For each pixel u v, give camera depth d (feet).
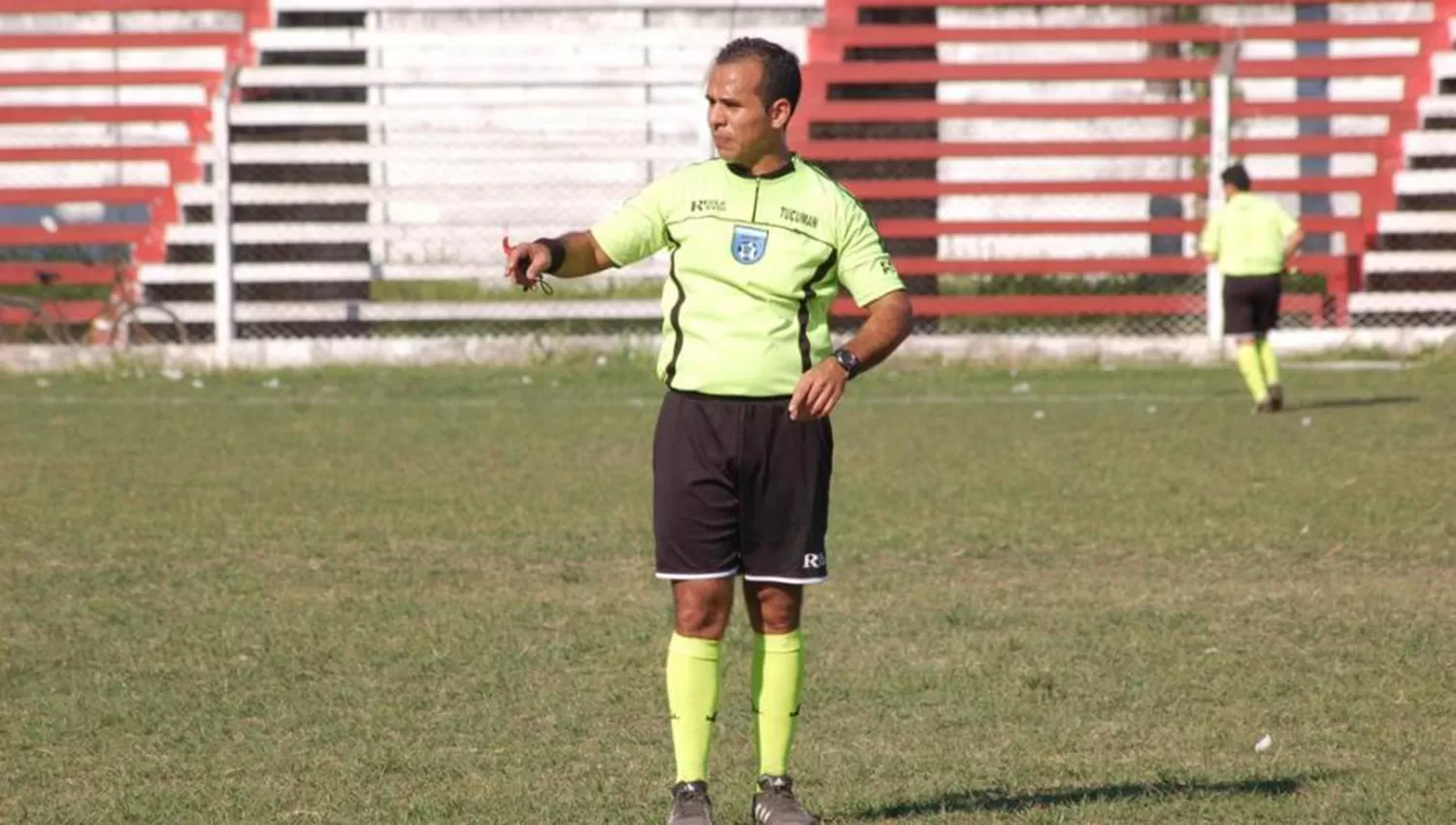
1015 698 90.07
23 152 303.48
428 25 328.29
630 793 74.28
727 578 67.36
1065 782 75.25
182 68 336.29
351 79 305.12
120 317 294.87
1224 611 110.32
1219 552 130.52
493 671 96.37
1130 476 168.45
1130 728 84.28
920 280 316.60
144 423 219.00
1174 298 301.22
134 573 124.26
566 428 213.05
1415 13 328.29
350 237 302.25
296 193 300.40
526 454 188.55
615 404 240.94
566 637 104.22
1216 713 86.99
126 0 317.83
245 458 185.47
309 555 131.03
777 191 65.98
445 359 292.81
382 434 207.31
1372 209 304.50
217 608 112.78
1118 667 96.32
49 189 303.48
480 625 107.24
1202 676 94.38
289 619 109.19
